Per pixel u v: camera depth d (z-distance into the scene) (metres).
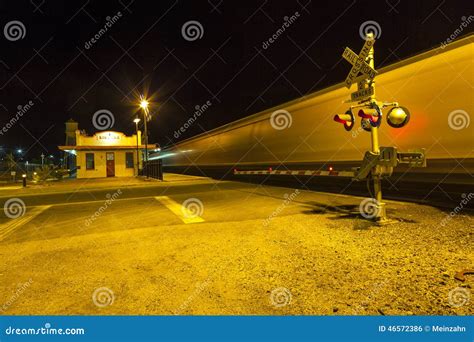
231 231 5.88
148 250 4.88
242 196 11.39
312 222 6.24
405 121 5.71
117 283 3.62
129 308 3.04
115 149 27.78
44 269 4.16
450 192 7.02
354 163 8.36
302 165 10.39
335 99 9.02
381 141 7.51
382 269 3.69
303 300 3.07
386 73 7.29
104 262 4.37
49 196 14.51
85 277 3.83
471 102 5.58
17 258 4.70
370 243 4.68
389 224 5.70
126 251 4.87
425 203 7.33
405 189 8.49
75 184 20.45
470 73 5.59
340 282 3.40
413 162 5.63
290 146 11.01
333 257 4.18
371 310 2.85
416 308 2.83
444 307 2.81
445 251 4.16
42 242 5.64
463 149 5.76
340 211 7.26
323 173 7.75
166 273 3.88
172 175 27.53
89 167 27.42
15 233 6.56
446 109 6.01
